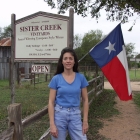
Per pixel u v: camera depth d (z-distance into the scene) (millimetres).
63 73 2725
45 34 4863
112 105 8141
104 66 4758
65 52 2715
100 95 10203
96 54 4785
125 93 4680
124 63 4770
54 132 2592
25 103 7539
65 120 2625
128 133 5059
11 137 2164
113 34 4789
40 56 4938
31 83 14523
